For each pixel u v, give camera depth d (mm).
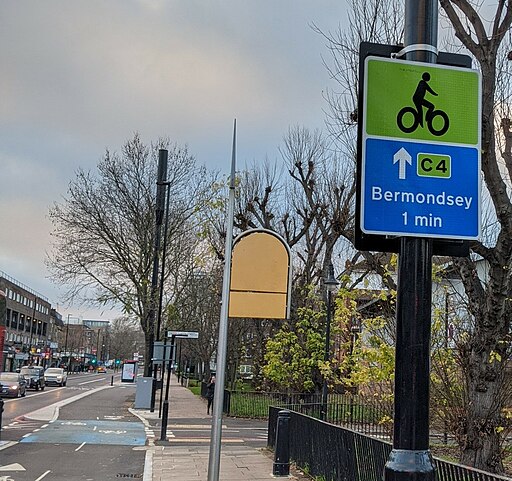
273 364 25156
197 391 50844
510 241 8930
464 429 9812
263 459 14219
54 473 12727
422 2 3537
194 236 36562
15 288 89312
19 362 90188
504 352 9828
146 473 12500
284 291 8727
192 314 46969
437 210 3432
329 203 25219
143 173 36312
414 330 3143
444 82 3531
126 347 149375
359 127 3479
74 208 35406
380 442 8211
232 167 8430
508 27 9039
